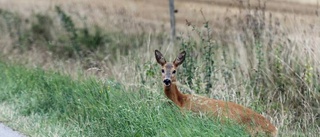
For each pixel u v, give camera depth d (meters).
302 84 30.25
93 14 50.00
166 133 24.83
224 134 24.66
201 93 30.66
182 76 31.78
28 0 64.25
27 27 47.00
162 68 28.45
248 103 29.69
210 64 31.58
